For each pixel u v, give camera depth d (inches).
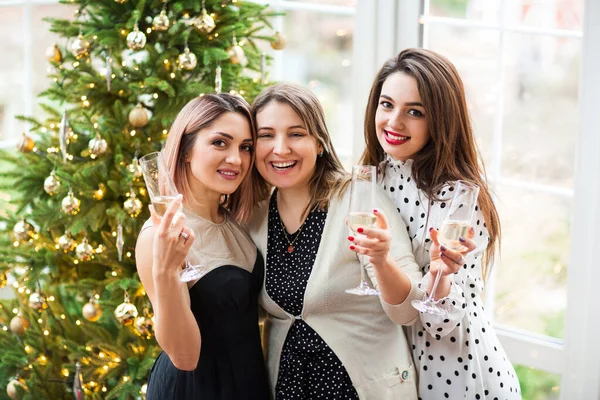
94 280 115.3
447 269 75.8
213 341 83.4
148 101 117.2
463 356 85.2
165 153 84.0
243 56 114.3
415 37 126.0
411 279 80.1
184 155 83.0
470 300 86.0
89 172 111.3
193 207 84.5
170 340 76.6
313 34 201.0
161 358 89.3
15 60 182.5
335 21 198.8
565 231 129.6
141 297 116.0
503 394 86.9
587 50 109.0
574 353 116.8
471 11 131.9
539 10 121.2
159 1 111.4
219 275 82.8
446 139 84.5
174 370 85.1
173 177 83.5
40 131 122.9
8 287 151.5
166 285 74.1
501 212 132.1
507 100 129.8
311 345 84.3
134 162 109.1
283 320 86.1
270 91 84.8
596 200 110.8
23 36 182.2
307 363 85.0
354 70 131.6
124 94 114.3
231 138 81.7
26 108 149.5
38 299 119.7
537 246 131.8
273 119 83.2
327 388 84.5
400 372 85.1
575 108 126.0
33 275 118.9
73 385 122.4
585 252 113.4
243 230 89.4
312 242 85.4
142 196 114.4
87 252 111.5
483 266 93.7
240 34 115.6
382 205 84.4
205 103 82.4
